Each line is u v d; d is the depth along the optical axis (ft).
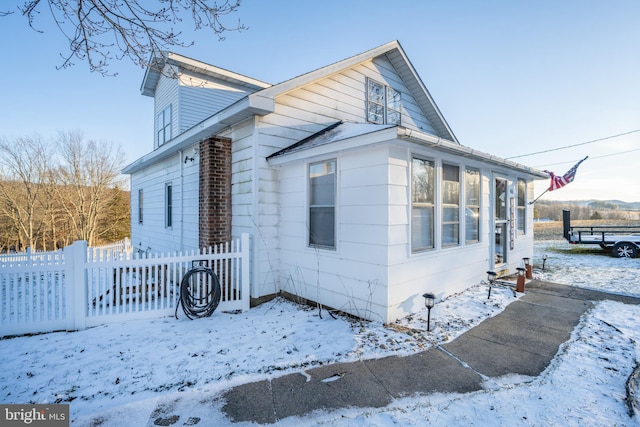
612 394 8.74
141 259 15.88
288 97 20.74
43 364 10.96
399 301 15.05
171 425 7.67
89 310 14.80
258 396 8.92
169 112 39.47
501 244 25.17
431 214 17.46
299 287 18.90
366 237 15.28
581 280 23.95
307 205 18.43
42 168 77.46
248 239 18.08
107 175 82.84
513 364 10.73
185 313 16.03
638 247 36.78
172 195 29.94
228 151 21.12
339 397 8.85
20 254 30.50
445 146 15.26
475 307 17.01
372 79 27.58
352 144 14.97
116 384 9.59
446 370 10.37
